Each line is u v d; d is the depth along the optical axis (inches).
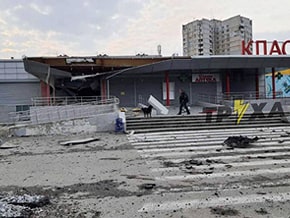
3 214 169.3
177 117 670.5
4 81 1011.3
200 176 253.3
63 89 1017.5
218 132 553.0
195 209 181.0
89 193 215.2
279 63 981.8
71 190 223.0
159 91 1067.9
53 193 216.5
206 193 209.3
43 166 311.1
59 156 367.6
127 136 537.0
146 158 337.7
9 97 1014.4
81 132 615.2
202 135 518.6
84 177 260.4
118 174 267.7
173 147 407.5
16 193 217.9
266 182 231.6
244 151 362.0
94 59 846.5
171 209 181.9
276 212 172.6
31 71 825.5
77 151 401.1
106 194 212.2
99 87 1030.4
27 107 1019.3
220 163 300.4
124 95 1042.7
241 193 207.3
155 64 905.5
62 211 180.9
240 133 528.7
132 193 213.3
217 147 396.2
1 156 381.1
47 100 842.2
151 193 212.2
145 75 1055.0
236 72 1122.0
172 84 1079.6
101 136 549.3
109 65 864.9
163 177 253.8
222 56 931.3
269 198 195.8
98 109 693.3
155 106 778.2
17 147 456.4
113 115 629.9
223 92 1111.6
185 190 217.2
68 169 293.0
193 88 1091.9
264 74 1170.6
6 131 587.2
